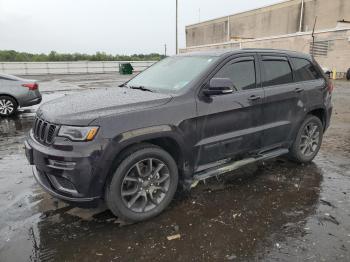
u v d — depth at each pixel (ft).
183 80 12.60
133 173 10.73
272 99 14.05
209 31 200.13
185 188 12.16
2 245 9.69
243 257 9.14
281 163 16.69
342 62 86.58
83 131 9.64
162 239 10.02
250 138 13.55
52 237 10.12
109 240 9.98
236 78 13.20
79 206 10.29
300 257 9.12
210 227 10.68
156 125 10.66
